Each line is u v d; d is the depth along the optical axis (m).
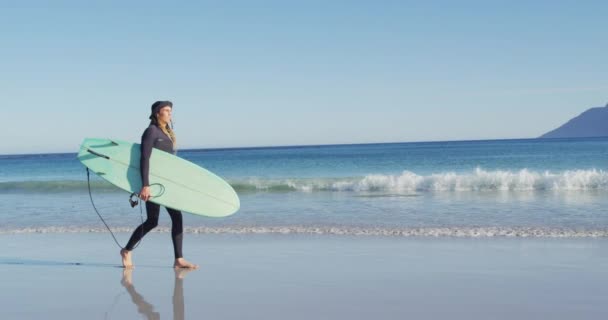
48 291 5.14
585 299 4.61
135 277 5.72
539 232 8.34
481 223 9.55
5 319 4.24
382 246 7.43
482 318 4.11
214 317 4.23
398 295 4.81
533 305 4.45
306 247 7.46
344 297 4.77
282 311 4.36
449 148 89.94
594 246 7.12
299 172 32.03
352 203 13.55
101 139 6.46
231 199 6.45
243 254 7.04
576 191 15.70
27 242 8.46
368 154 65.25
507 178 17.23
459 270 5.82
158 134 6.21
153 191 6.11
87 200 15.95
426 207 12.36
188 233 9.07
